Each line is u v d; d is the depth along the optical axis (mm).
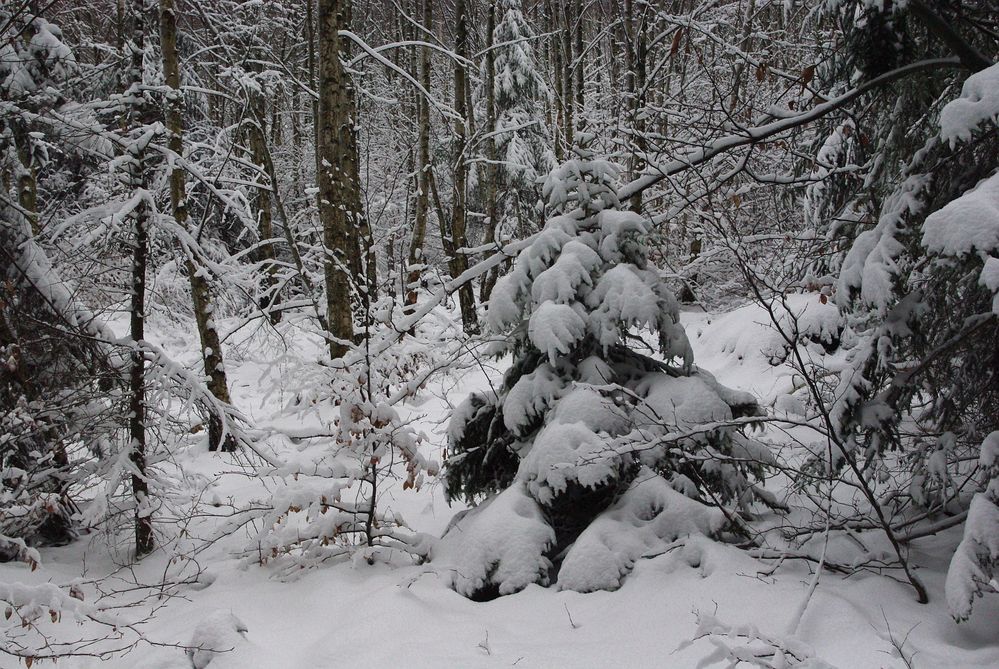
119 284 6418
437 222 19484
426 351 8328
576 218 5605
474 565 4492
